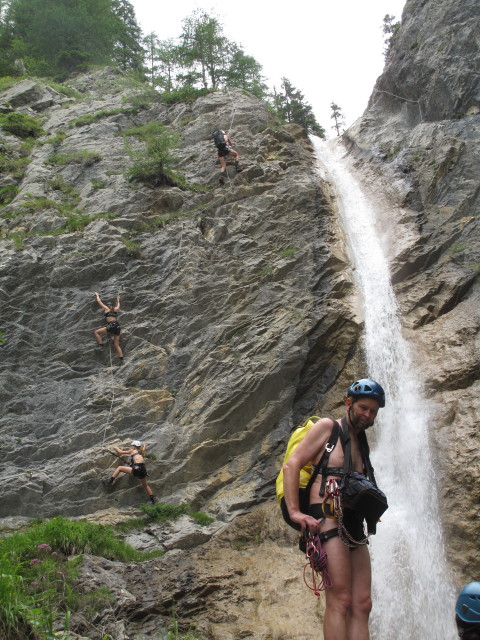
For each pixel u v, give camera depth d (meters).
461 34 24.67
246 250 18.75
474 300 16.83
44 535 11.12
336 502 4.10
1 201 21.58
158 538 12.43
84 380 15.67
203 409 14.98
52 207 20.25
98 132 25.30
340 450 4.35
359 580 4.09
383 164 23.14
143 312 17.06
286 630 10.09
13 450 14.01
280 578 11.28
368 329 16.59
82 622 8.75
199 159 22.48
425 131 23.11
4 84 31.12
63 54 36.66
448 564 11.85
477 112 22.73
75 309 16.80
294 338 15.98
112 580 10.27
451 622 11.26
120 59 42.12
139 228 19.34
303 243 18.72
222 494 13.87
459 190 20.31
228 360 15.84
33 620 6.22
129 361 16.11
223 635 9.84
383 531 12.52
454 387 14.63
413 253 18.30
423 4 27.89
